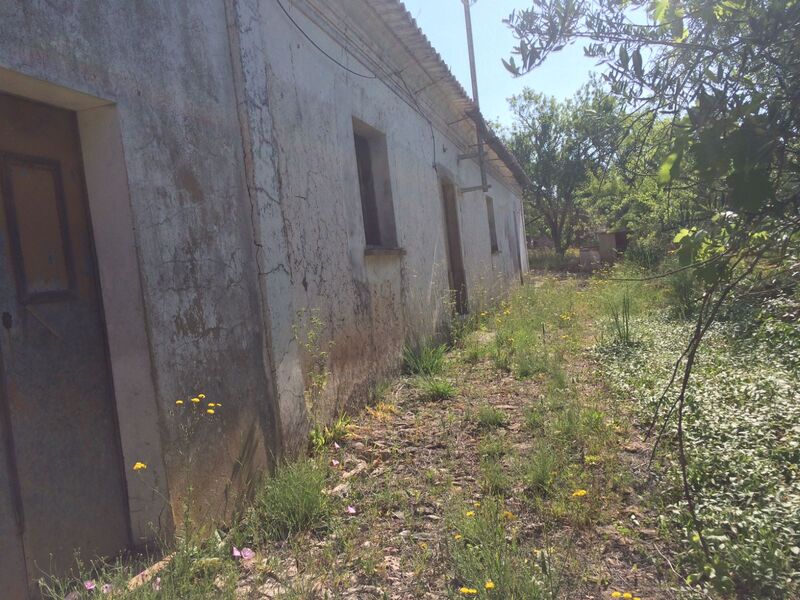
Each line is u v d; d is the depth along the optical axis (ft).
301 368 14.11
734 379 15.94
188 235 10.63
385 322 20.71
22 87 8.13
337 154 17.66
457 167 34.86
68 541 8.66
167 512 9.61
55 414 8.64
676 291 29.25
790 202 5.97
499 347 24.52
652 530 10.07
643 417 14.96
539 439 13.88
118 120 9.21
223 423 11.10
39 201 8.71
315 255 15.56
